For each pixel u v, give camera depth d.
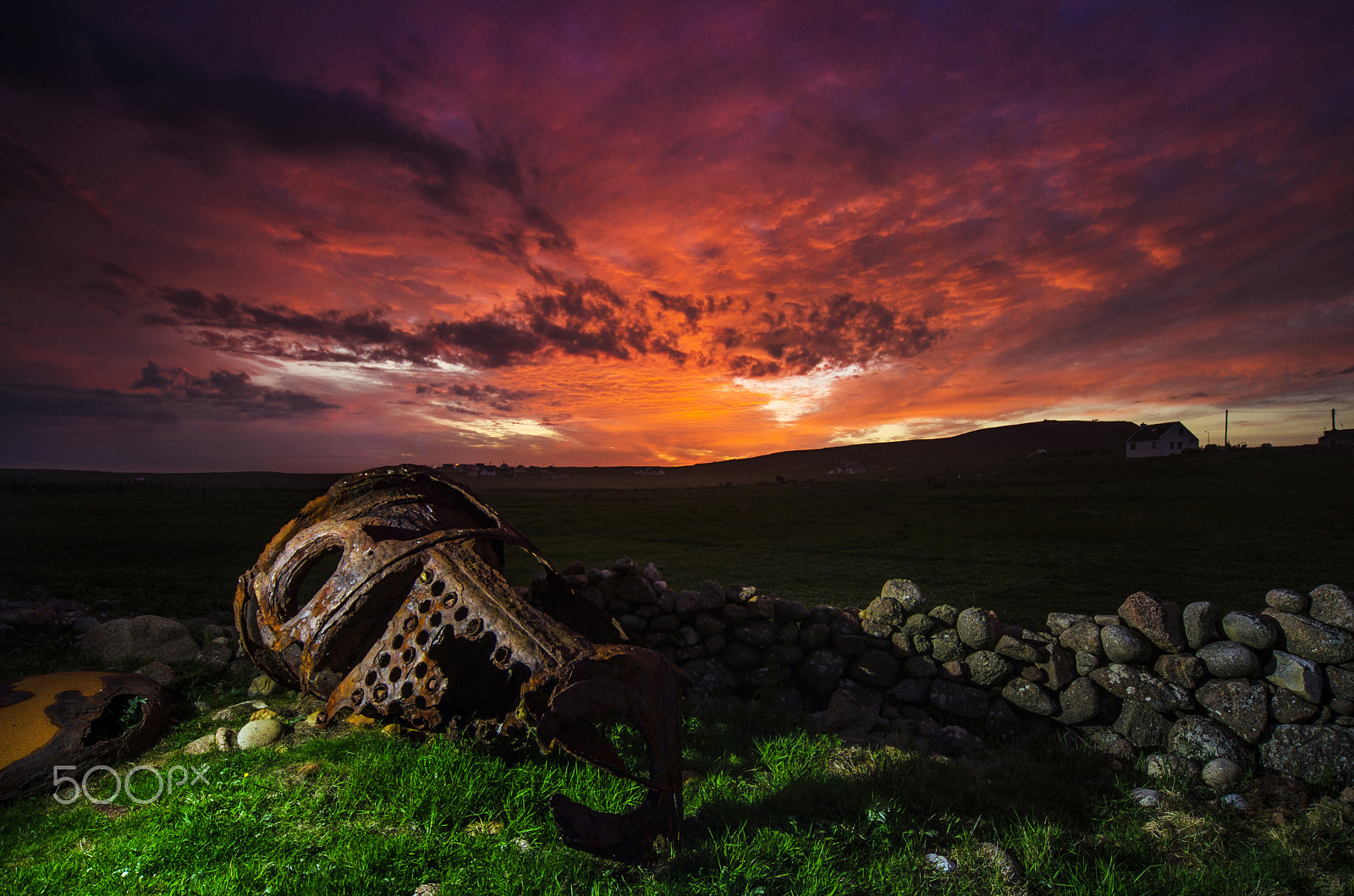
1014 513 40.69
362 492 5.64
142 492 64.56
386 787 3.86
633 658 3.73
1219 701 5.16
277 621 4.91
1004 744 5.76
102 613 9.25
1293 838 3.83
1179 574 17.50
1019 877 3.34
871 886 3.27
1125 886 3.26
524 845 3.38
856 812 4.10
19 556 16.44
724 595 6.91
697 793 4.29
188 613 10.04
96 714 4.77
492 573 4.35
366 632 4.64
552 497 73.88
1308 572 17.27
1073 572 18.08
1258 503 38.19
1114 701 5.71
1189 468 66.06
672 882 3.15
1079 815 4.34
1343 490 41.47
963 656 6.28
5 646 7.26
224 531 26.52
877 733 5.83
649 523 39.09
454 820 3.63
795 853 3.47
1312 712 4.88
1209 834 3.93
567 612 5.98
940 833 3.90
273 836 3.37
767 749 5.10
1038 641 6.10
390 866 3.12
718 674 6.61
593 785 4.09
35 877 3.01
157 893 2.89
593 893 2.95
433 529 5.06
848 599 13.87
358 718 4.21
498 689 4.79
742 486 111.44
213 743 4.77
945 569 19.28
